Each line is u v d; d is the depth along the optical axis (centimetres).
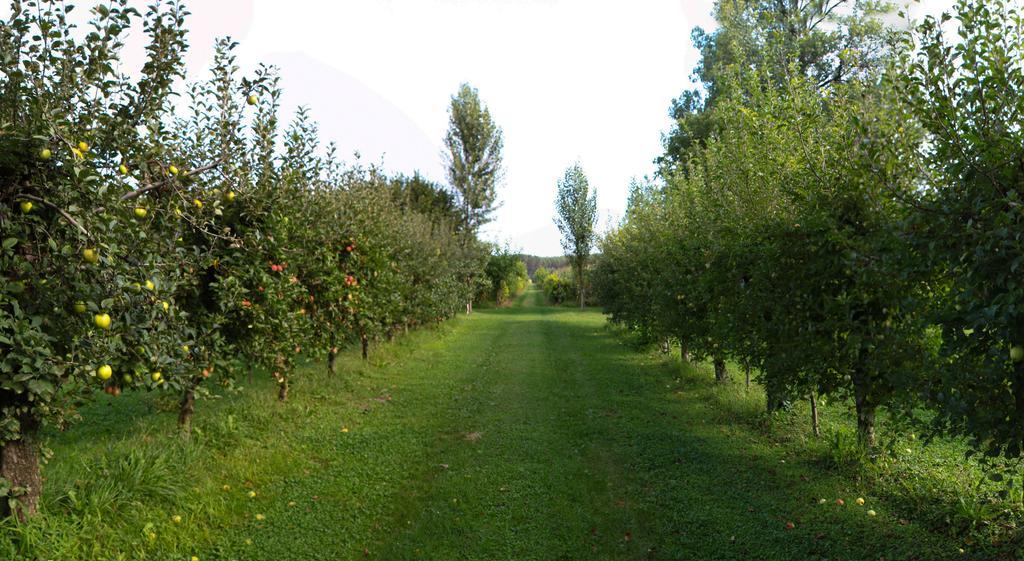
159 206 397
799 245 511
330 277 772
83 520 379
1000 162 296
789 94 555
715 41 2100
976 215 309
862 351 484
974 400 326
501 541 435
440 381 1049
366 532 450
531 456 626
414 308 1430
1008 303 277
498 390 976
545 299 4694
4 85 299
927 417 681
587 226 3462
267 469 555
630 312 1379
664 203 1224
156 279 341
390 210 1250
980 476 493
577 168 3522
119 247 325
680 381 1013
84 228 296
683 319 905
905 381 376
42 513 369
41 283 295
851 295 467
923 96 348
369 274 938
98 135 344
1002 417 315
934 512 439
